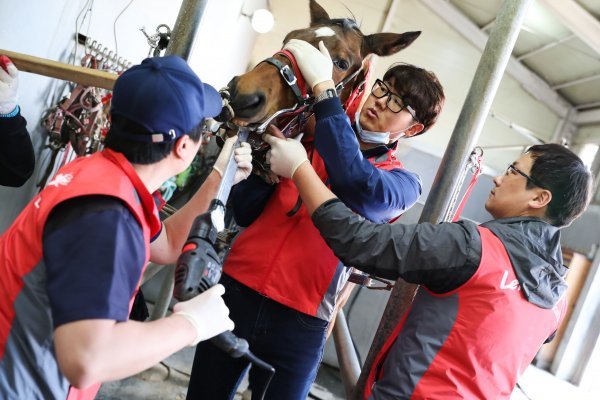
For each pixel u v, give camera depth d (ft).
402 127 4.23
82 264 2.06
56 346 2.01
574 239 21.02
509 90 26.63
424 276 3.14
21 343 2.28
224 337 2.62
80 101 5.77
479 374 3.05
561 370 18.39
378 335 4.25
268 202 4.18
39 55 5.32
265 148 3.84
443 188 4.10
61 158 6.72
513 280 3.11
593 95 23.91
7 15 4.45
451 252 3.10
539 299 3.19
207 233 2.68
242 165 3.32
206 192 3.50
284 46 4.09
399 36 4.37
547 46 22.11
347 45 4.06
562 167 3.42
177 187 10.88
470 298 3.12
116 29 7.30
